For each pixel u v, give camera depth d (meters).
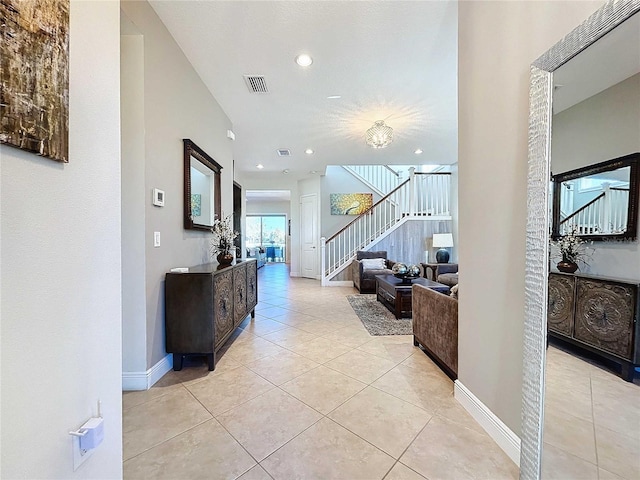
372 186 8.27
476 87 1.76
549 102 1.21
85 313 0.88
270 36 2.49
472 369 1.81
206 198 3.31
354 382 2.26
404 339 3.26
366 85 3.26
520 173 1.40
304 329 3.62
